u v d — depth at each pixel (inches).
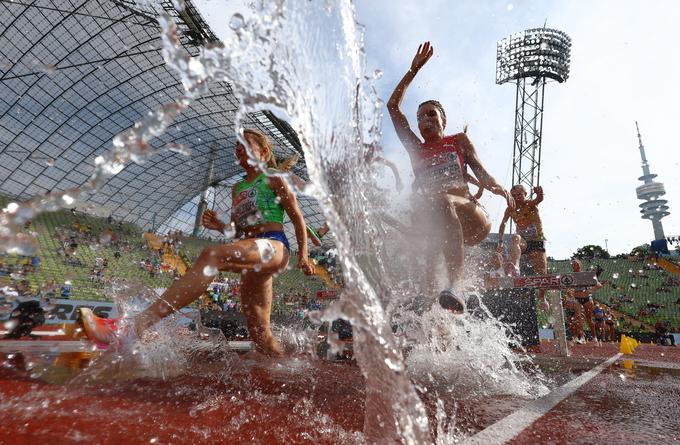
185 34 835.4
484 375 72.4
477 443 32.9
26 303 88.6
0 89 949.2
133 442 29.5
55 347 87.4
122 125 1171.3
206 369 65.9
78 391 44.3
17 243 37.9
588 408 49.0
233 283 655.1
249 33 45.9
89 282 603.8
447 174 117.4
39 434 29.6
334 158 50.8
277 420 38.4
